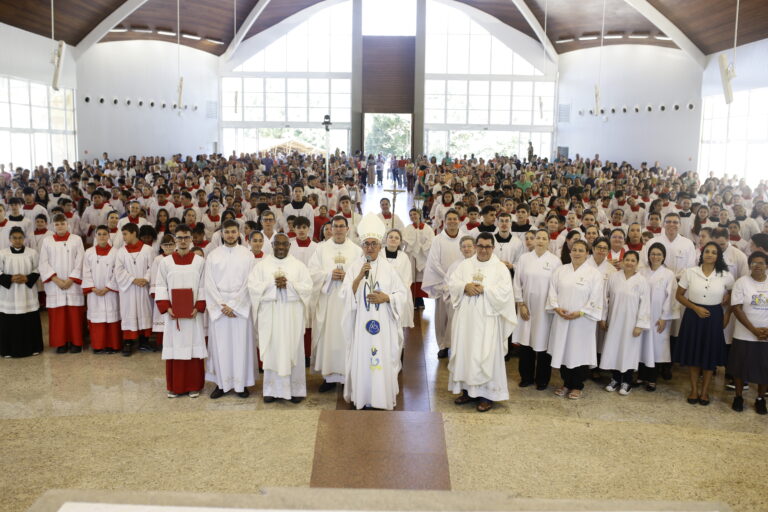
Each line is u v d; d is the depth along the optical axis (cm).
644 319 670
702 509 198
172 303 641
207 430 500
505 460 459
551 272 681
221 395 662
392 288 592
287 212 1176
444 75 3297
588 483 429
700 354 649
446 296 699
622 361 679
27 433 493
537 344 684
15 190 1356
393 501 205
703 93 2628
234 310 634
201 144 3234
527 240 724
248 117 3347
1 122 2070
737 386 645
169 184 1730
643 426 526
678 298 660
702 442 497
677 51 2753
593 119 3100
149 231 816
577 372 672
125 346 803
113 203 1372
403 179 2952
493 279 609
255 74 3309
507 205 960
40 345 809
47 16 2148
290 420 517
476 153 3362
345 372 618
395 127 3506
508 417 537
